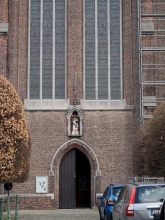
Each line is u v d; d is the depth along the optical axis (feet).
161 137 91.15
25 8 123.85
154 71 119.44
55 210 116.88
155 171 93.45
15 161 88.53
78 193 130.00
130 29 123.75
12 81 121.08
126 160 119.44
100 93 122.62
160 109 93.97
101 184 118.83
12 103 89.92
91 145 119.96
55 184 119.14
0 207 86.17
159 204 52.70
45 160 119.14
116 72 123.54
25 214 106.22
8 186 98.02
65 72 123.24
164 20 122.01
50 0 125.18
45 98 122.31
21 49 122.62
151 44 120.47
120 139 120.26
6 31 118.32
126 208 53.31
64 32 124.57
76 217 99.25
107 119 120.88
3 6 120.37
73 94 121.70
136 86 121.80
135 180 117.70
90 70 123.44
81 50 123.13
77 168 130.52
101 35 124.36
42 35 124.06
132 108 120.98
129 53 123.24
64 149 119.96
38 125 120.16
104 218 81.20
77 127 120.37
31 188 118.21
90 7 125.18
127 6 124.26
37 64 123.34
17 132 88.84
